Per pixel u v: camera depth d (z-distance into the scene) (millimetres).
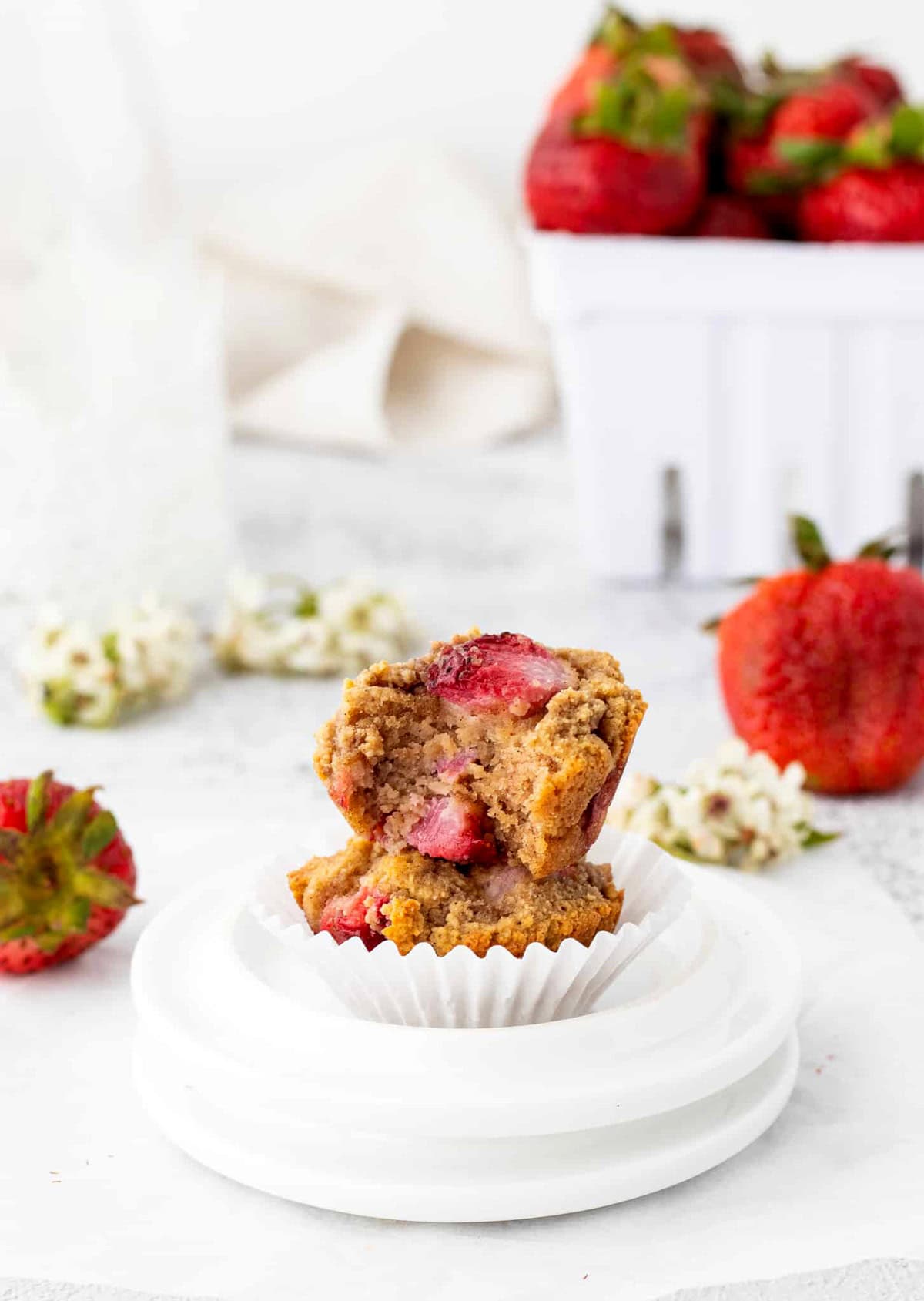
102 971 675
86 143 1064
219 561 978
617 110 909
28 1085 624
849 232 911
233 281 1401
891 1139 601
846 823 764
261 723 850
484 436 1366
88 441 903
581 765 602
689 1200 583
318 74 1539
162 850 735
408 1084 579
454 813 611
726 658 782
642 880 639
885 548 787
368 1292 559
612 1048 587
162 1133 606
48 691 843
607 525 981
